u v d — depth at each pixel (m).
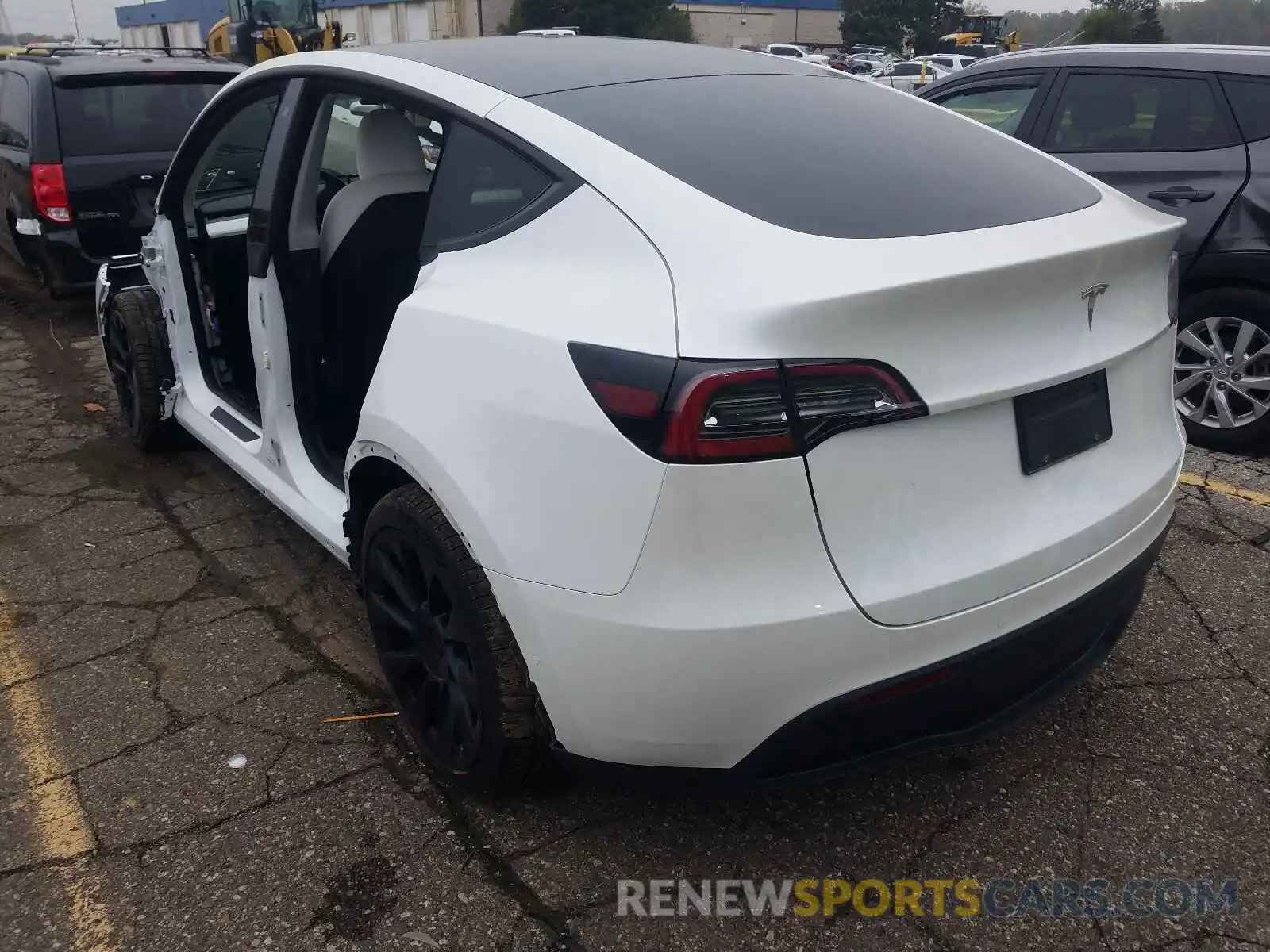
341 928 1.97
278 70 2.93
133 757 2.46
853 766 1.88
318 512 2.79
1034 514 1.93
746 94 2.43
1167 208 4.36
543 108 2.17
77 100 6.09
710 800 2.31
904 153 2.26
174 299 3.75
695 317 1.68
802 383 1.63
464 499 1.94
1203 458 4.37
